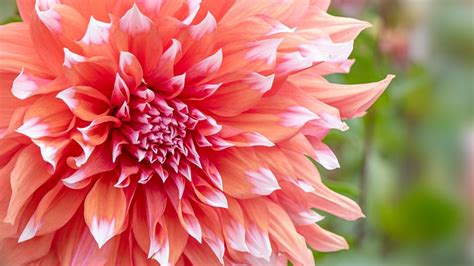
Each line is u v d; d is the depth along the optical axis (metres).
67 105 0.44
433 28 0.78
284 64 0.46
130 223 0.47
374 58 0.66
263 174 0.46
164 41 0.45
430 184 0.72
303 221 0.48
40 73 0.45
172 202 0.47
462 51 0.80
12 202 0.43
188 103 0.46
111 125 0.46
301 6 0.47
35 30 0.44
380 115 0.66
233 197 0.47
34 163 0.44
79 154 0.45
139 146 0.46
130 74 0.45
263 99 0.47
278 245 0.47
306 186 0.47
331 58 0.47
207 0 0.46
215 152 0.47
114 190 0.46
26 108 0.44
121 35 0.44
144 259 0.47
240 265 0.48
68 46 0.44
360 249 0.66
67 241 0.46
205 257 0.47
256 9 0.46
